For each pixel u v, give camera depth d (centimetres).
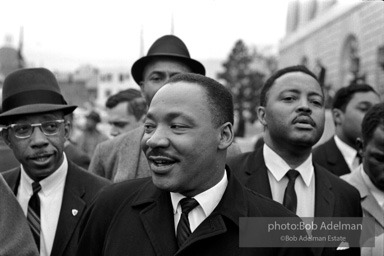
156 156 191
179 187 193
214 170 199
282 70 295
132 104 543
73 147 480
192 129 190
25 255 228
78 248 214
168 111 189
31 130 287
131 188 217
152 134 192
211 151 195
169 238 195
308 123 275
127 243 197
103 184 311
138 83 376
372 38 1697
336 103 438
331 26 2084
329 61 2081
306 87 279
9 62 2150
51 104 296
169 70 351
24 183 302
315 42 2259
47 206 296
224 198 198
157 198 204
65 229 288
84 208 295
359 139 330
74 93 2355
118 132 549
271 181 285
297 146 278
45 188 298
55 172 300
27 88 302
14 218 234
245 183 285
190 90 193
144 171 343
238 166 298
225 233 193
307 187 282
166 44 361
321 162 424
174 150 189
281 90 281
